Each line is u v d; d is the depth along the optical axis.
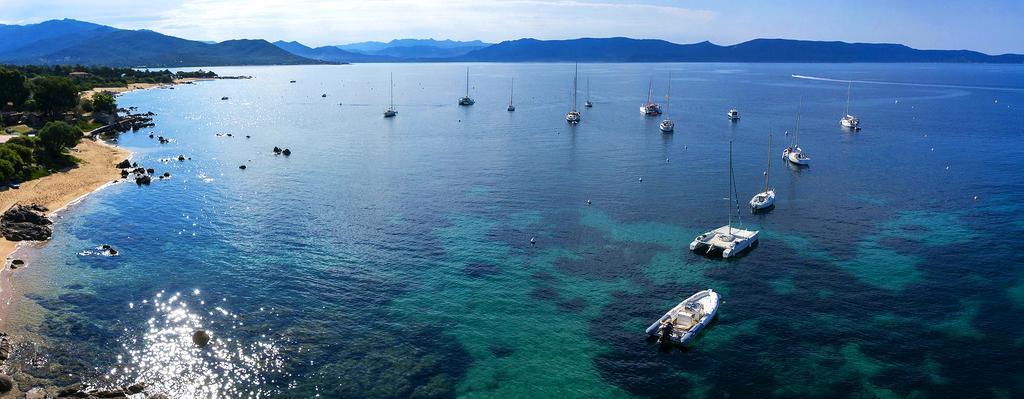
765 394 59.84
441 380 61.69
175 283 82.31
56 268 86.81
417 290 81.06
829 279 84.62
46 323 70.56
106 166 151.00
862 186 133.75
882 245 97.19
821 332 70.69
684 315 69.88
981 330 70.81
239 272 86.19
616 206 118.81
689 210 116.31
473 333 70.56
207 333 68.31
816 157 167.25
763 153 173.00
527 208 117.69
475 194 128.00
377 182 139.12
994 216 110.94
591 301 78.44
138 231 103.38
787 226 106.94
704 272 87.31
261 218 110.75
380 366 63.78
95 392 56.91
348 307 76.12
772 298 79.12
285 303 76.94
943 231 103.25
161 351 65.50
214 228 105.12
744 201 122.31
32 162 137.38
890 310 75.69
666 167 154.00
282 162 162.62
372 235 101.75
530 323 72.88
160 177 142.62
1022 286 81.69
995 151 172.12
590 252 94.62
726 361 65.31
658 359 65.81
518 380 61.97
